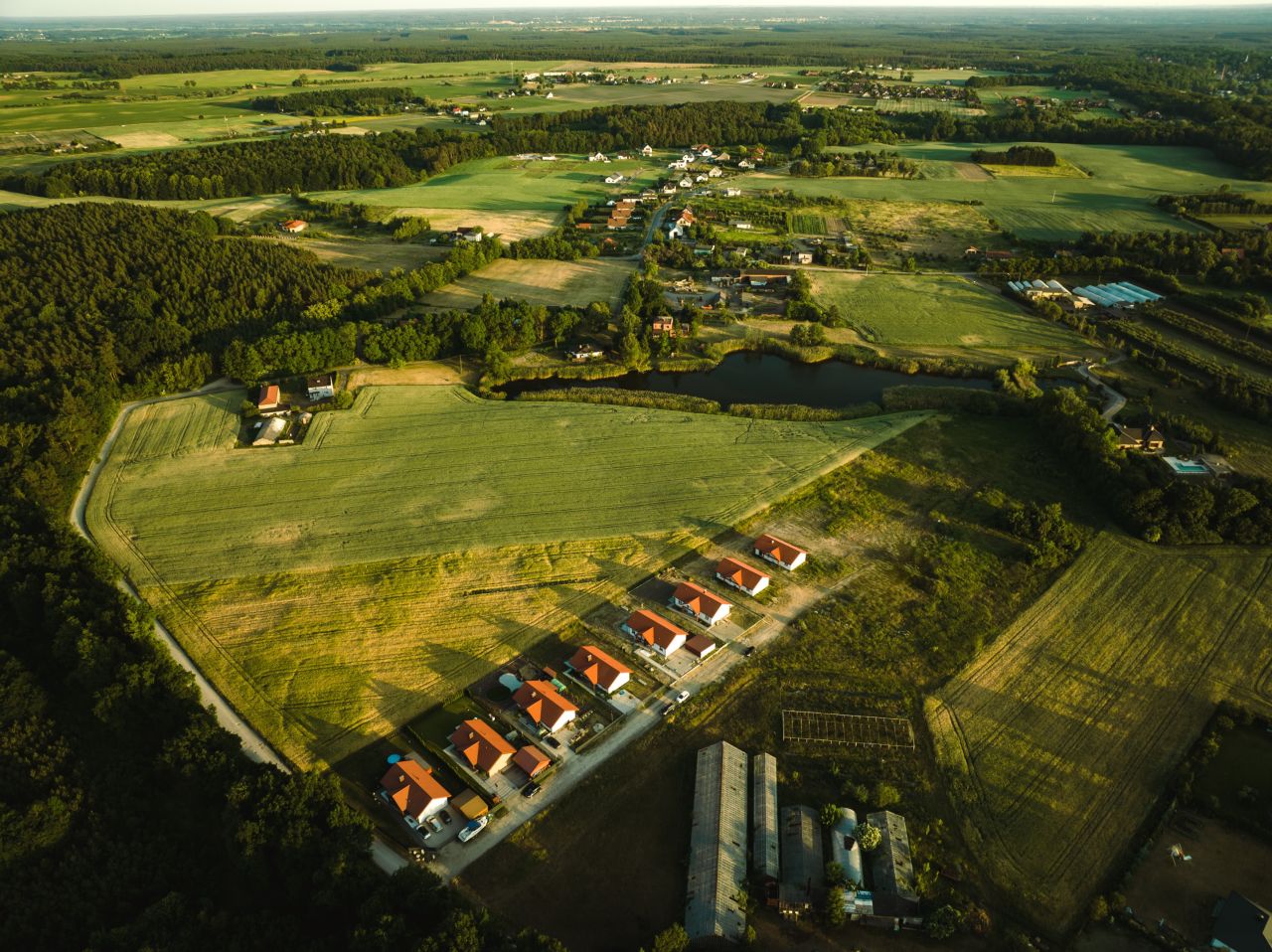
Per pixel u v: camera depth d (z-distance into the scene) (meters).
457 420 126.44
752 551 96.94
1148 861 61.50
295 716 74.50
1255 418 126.00
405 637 83.88
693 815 64.81
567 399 133.88
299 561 94.75
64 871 61.34
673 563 94.94
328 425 124.69
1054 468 114.38
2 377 132.88
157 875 60.97
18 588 83.00
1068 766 69.62
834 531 100.69
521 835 63.97
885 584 91.56
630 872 61.19
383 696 76.94
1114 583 91.56
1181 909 58.09
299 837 59.16
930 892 59.41
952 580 91.94
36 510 97.56
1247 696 76.50
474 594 89.75
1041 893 59.34
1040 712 75.00
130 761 69.81
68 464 110.19
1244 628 84.94
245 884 61.16
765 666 80.38
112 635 77.69
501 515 103.25
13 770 68.88
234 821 60.72
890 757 70.50
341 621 85.81
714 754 69.62
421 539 98.75
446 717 74.81
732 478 111.31
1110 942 56.19
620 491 108.25
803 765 70.06
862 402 135.88
